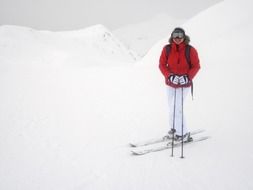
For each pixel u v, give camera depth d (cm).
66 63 10019
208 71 1481
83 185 427
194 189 409
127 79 1584
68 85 1446
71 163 507
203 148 553
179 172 461
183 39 512
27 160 521
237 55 1962
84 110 938
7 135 675
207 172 457
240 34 2461
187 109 871
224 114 791
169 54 523
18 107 979
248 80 1178
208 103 924
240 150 536
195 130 654
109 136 661
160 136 650
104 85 1426
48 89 1334
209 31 3369
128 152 554
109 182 435
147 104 996
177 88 532
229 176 441
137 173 462
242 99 931
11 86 1402
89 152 559
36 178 450
